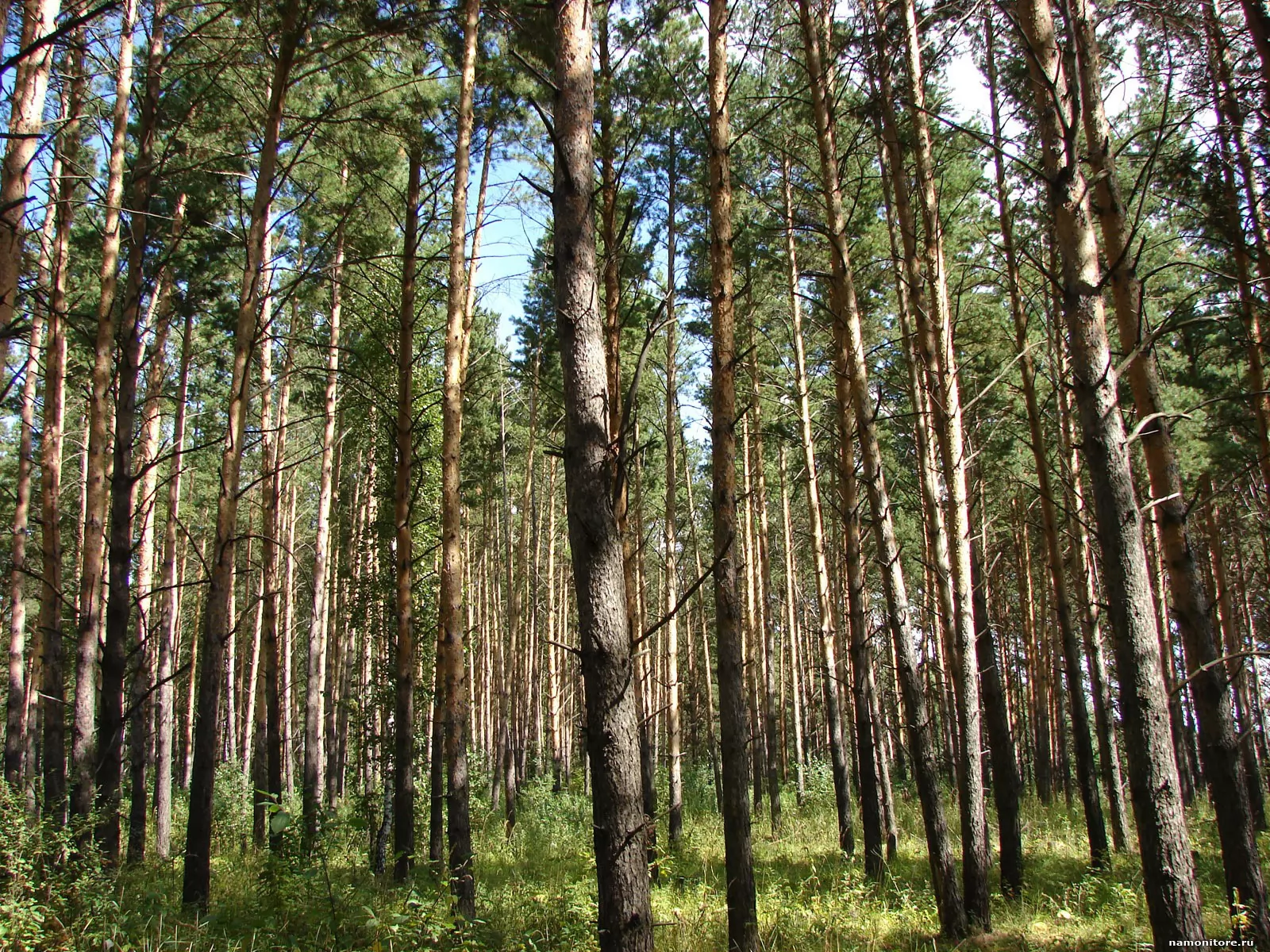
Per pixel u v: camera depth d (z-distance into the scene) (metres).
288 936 6.74
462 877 9.05
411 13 10.50
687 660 36.59
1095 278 4.97
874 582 28.45
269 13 10.27
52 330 13.16
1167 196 9.19
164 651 17.44
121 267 14.42
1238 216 8.72
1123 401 13.25
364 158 12.67
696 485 29.69
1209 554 21.53
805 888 10.65
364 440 18.97
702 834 16.80
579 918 7.67
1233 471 13.50
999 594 25.23
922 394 10.85
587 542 4.66
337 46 10.47
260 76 12.25
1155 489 6.73
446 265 17.67
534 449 25.73
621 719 4.51
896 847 12.84
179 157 13.12
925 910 8.84
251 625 31.03
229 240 13.99
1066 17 5.09
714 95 8.16
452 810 9.54
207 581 9.41
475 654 31.69
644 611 16.98
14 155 5.57
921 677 8.84
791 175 15.34
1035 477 18.42
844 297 9.45
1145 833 4.50
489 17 10.95
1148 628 4.64
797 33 11.32
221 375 21.25
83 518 20.20
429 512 16.84
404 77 11.80
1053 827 15.84
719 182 8.05
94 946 6.27
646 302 15.48
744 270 15.88
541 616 29.64
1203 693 6.43
